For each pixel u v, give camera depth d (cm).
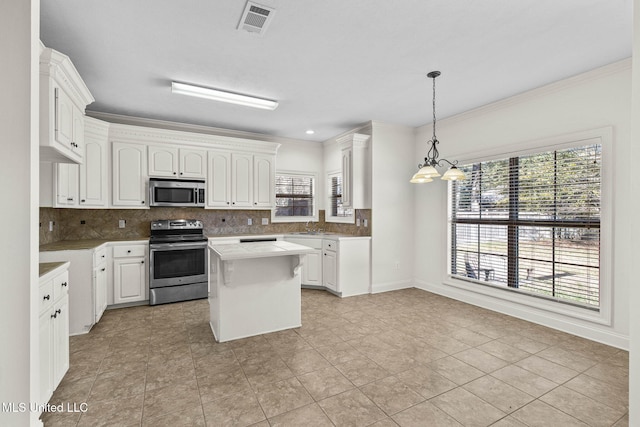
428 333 308
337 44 245
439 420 181
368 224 467
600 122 282
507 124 360
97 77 302
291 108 394
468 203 414
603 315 281
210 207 460
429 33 229
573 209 305
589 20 212
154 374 231
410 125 474
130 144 411
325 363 248
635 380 113
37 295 155
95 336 301
